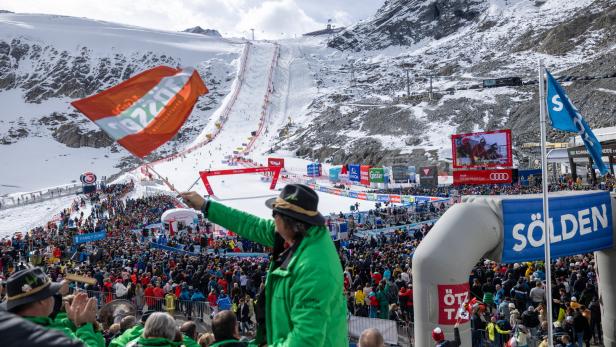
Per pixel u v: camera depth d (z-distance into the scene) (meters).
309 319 3.16
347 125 117.44
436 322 10.67
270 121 150.12
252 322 17.66
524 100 102.44
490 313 16.39
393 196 57.75
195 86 5.50
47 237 38.50
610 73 97.44
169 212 41.88
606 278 13.63
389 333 15.88
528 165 75.94
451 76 147.25
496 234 11.51
